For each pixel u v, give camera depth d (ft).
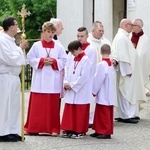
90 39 44.91
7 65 36.11
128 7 66.69
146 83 50.85
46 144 35.83
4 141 36.37
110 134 38.52
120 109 47.03
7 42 35.78
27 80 75.36
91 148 34.81
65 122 38.42
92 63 39.60
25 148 34.42
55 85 39.50
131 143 36.78
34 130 39.34
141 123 46.21
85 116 38.34
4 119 36.11
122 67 46.68
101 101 38.52
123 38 46.78
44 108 39.40
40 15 104.47
